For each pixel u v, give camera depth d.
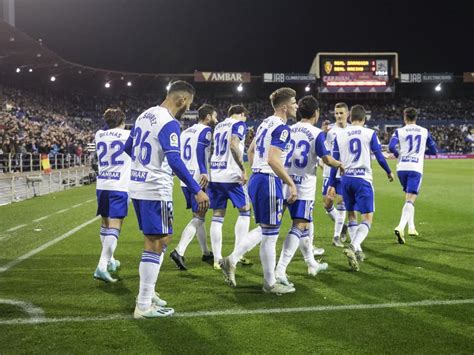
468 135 51.50
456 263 5.95
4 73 45.03
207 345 3.42
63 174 23.00
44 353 3.29
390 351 3.28
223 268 4.92
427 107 64.12
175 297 4.62
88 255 6.64
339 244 7.30
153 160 4.01
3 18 28.36
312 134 4.99
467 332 3.61
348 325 3.78
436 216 10.05
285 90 4.69
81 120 47.47
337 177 7.12
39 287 5.01
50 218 10.44
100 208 5.45
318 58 53.91
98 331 3.71
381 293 4.67
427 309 4.15
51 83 52.81
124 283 5.20
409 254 6.53
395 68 54.03
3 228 9.05
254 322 3.88
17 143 20.92
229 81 56.28
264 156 4.68
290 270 5.73
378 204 12.35
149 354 3.27
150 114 4.07
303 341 3.47
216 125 6.44
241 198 6.03
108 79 54.28
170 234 4.36
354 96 56.97
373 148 6.02
